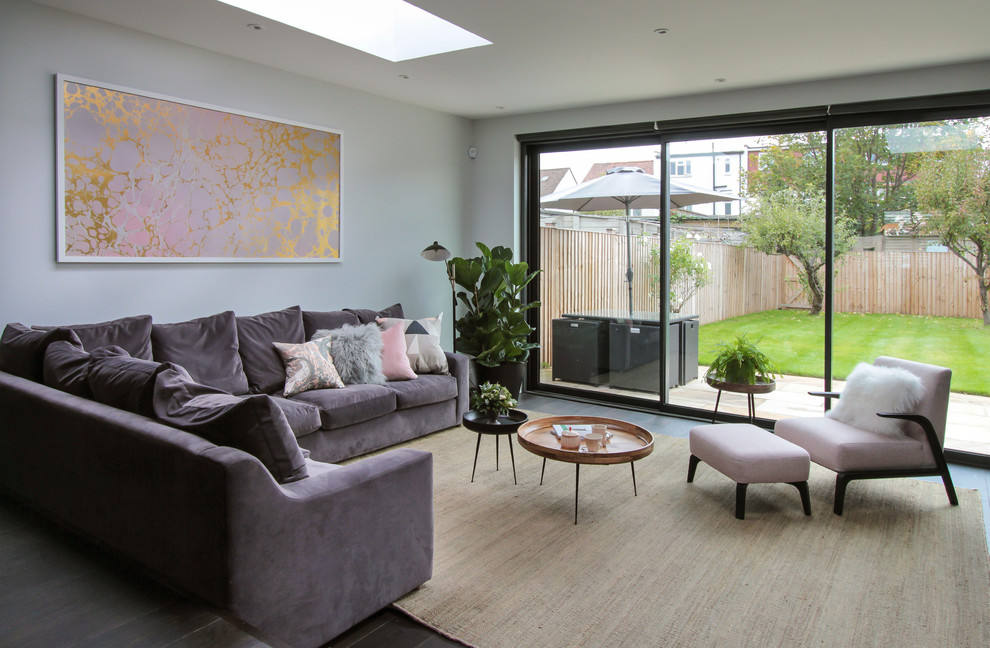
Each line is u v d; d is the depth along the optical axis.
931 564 2.79
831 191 4.68
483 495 3.55
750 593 2.54
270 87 4.51
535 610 2.40
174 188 4.01
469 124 6.24
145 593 2.19
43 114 3.46
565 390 6.13
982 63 4.11
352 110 5.09
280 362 4.15
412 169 5.66
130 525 2.29
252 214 4.45
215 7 3.45
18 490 2.98
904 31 3.62
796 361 4.93
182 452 2.02
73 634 1.95
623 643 2.20
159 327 3.75
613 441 3.44
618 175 5.69
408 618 2.35
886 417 3.40
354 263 5.21
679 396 5.48
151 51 3.87
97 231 3.69
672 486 3.73
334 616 2.18
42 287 3.51
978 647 2.19
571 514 3.30
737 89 4.94
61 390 2.82
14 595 2.20
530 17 3.46
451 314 6.17
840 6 3.26
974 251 4.26
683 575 2.68
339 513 2.18
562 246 6.08
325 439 3.85
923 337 4.45
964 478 3.96
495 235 6.21
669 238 5.45
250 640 1.85
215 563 1.93
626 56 4.14
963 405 4.33
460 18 3.48
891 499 3.56
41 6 3.42
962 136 4.26
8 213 3.37
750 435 3.53
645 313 5.62
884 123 4.48
